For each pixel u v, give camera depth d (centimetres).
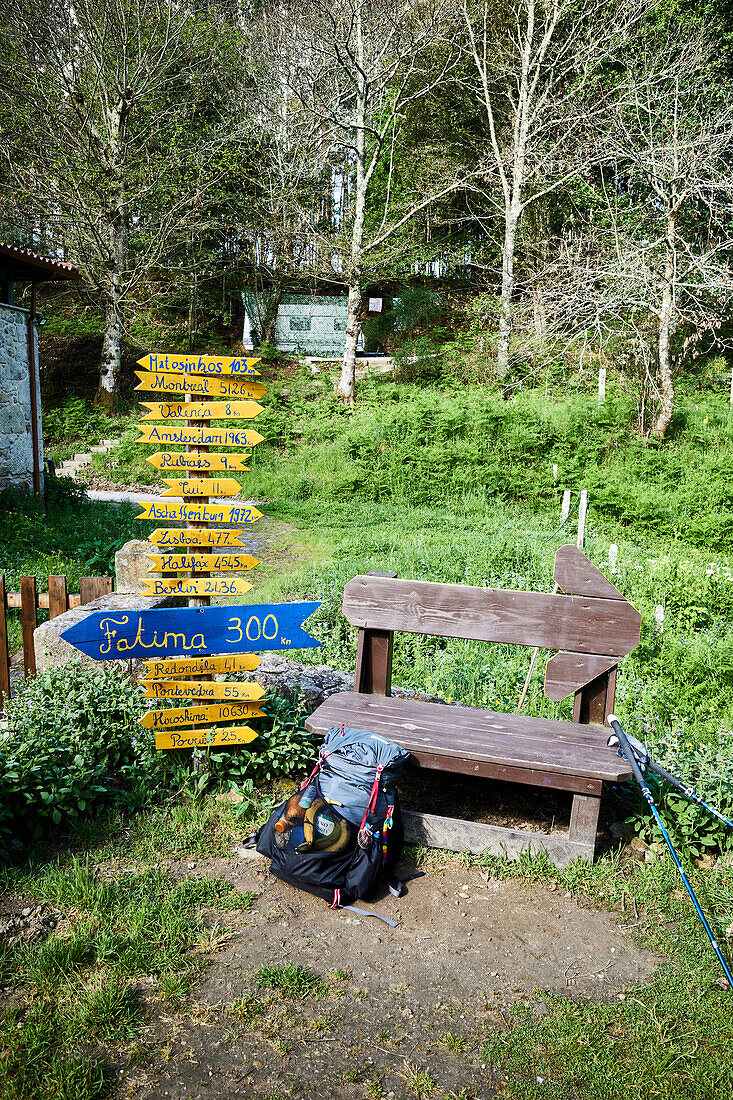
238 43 2559
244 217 2811
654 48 2289
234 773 419
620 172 2412
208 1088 249
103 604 565
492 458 1691
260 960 308
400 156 3036
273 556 1155
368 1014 282
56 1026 269
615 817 418
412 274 3198
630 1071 259
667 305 1794
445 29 2467
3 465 1359
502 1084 254
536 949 321
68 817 391
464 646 710
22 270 1441
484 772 371
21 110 2172
